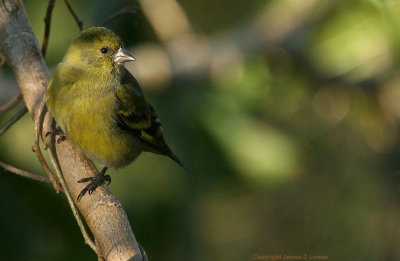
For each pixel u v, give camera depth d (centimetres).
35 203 998
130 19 1231
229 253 1440
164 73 1322
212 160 1160
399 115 1406
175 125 1161
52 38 1140
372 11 1168
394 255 1350
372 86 1393
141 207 1069
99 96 827
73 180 678
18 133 1025
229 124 1188
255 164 1171
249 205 1455
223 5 1614
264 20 1482
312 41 1401
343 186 1416
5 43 729
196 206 1133
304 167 1416
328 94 1424
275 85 1387
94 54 835
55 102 787
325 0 1324
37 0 1141
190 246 1112
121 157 865
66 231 1012
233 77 1355
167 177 1100
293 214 1431
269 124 1312
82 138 815
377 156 1416
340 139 1428
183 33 1400
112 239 604
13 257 981
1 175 991
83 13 1167
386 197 1388
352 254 1375
